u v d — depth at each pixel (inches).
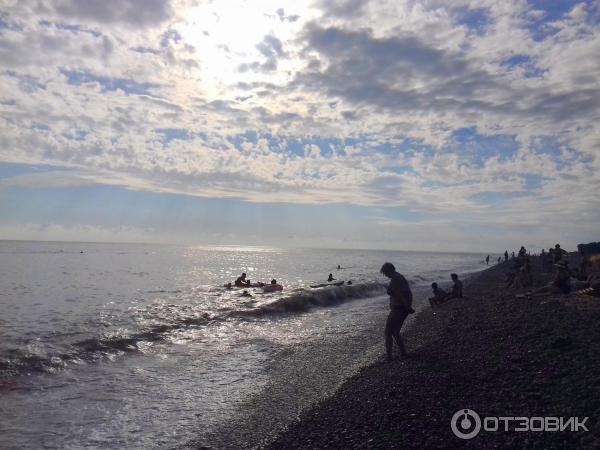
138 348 550.3
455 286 857.5
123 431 305.1
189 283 1501.0
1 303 909.2
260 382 417.7
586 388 265.3
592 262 875.4
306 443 260.7
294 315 861.2
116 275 1823.3
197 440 290.0
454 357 389.4
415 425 257.6
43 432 300.5
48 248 6038.4
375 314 877.2
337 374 435.8
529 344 383.2
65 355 491.2
